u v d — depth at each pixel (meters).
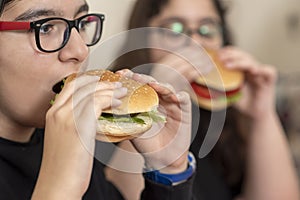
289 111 2.46
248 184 1.70
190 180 0.95
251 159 1.68
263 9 2.72
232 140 1.78
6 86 0.81
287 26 2.83
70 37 0.81
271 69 1.64
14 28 0.77
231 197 1.73
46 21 0.78
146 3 1.55
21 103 0.82
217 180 1.69
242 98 1.67
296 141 2.36
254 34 2.72
